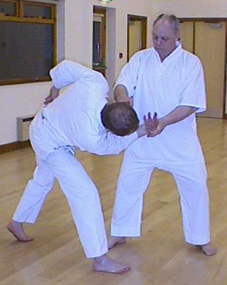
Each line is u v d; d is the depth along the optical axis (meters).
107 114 2.76
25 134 7.37
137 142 3.37
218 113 10.91
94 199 3.09
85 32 8.52
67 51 8.05
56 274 3.16
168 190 5.11
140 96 3.31
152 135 3.07
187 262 3.36
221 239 3.78
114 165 6.27
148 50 3.33
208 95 10.95
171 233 3.89
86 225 3.09
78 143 2.93
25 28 7.30
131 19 10.41
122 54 9.91
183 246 3.64
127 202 3.53
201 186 3.40
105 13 9.54
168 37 3.12
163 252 3.53
